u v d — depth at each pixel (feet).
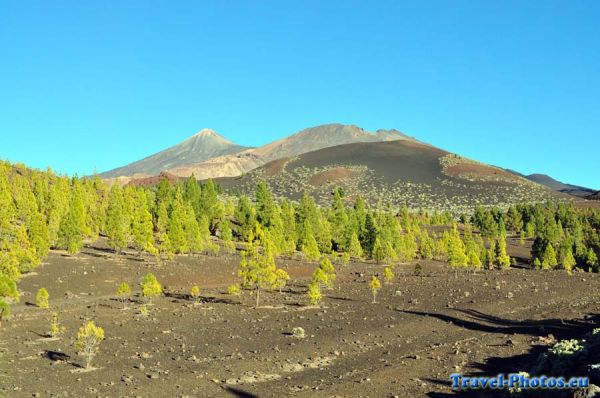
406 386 87.66
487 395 80.74
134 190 395.34
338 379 92.32
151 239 275.80
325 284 221.25
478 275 280.72
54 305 170.09
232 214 474.90
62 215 293.64
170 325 142.10
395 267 315.37
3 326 136.46
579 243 367.86
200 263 264.11
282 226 353.51
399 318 154.71
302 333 129.90
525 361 102.37
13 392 83.15
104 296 188.75
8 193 301.43
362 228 384.88
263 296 196.24
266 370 98.53
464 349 115.14
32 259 207.72
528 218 542.16
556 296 200.34
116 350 113.91
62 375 93.91
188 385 88.43
